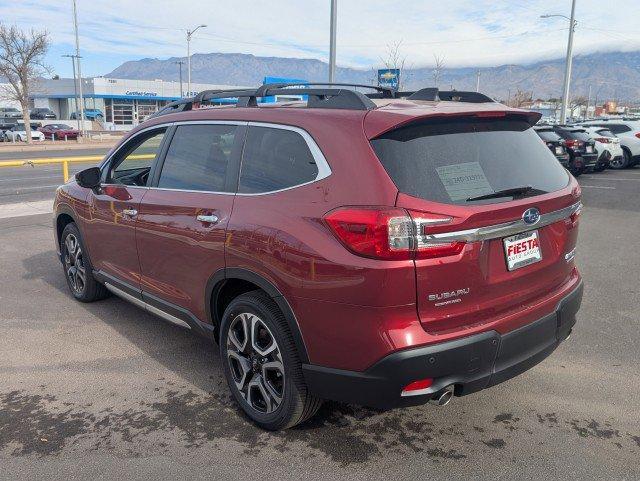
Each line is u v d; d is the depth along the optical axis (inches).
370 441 124.6
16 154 1169.4
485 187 112.0
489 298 112.4
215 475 113.2
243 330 131.6
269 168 125.6
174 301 152.3
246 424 131.7
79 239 200.2
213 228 131.3
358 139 109.7
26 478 112.0
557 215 124.4
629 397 143.2
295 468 115.3
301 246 110.7
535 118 131.4
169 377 154.6
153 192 156.7
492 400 142.2
